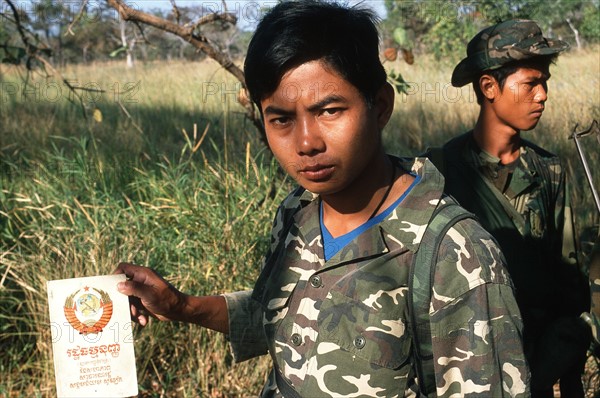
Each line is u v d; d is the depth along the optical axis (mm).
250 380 3607
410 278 1237
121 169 5680
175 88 12367
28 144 7199
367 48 1218
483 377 1175
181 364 3691
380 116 1312
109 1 3885
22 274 3881
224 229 3910
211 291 3801
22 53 4461
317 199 1407
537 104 2412
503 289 1207
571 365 2264
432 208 1271
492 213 2391
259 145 6266
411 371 1276
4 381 3648
